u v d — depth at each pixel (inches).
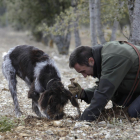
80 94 196.5
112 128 162.4
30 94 207.9
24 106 257.1
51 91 183.9
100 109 168.9
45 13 708.7
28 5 718.5
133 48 173.8
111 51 167.8
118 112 186.4
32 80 217.5
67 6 642.8
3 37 1435.8
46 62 211.6
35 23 759.1
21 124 175.9
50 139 149.1
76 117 194.9
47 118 192.9
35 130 162.6
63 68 462.6
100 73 176.7
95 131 158.2
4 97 281.1
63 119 181.0
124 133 152.9
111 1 407.2
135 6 271.9
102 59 169.6
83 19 446.3
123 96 196.2
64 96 185.2
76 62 174.1
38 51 223.5
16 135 154.2
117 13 386.0
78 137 150.2
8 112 238.2
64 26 479.2
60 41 652.1
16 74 243.6
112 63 164.7
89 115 171.8
